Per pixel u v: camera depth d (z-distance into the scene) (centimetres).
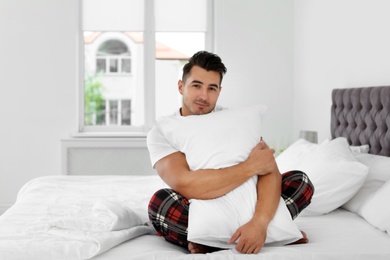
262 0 506
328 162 259
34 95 504
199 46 535
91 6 517
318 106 434
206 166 192
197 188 188
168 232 191
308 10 459
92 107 545
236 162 192
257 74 509
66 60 505
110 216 212
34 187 320
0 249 182
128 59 549
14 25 500
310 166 268
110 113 548
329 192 251
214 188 186
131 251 186
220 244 188
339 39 384
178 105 542
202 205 186
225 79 509
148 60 521
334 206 254
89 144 493
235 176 187
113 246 191
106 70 546
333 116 371
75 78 505
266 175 193
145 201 243
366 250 190
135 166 502
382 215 219
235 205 187
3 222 230
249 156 192
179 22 521
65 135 508
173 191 192
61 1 501
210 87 203
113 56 547
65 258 180
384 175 256
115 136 500
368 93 313
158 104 541
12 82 502
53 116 507
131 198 290
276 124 511
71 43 504
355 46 355
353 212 258
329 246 195
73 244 185
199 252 190
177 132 198
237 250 182
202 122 199
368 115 313
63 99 506
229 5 506
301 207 202
